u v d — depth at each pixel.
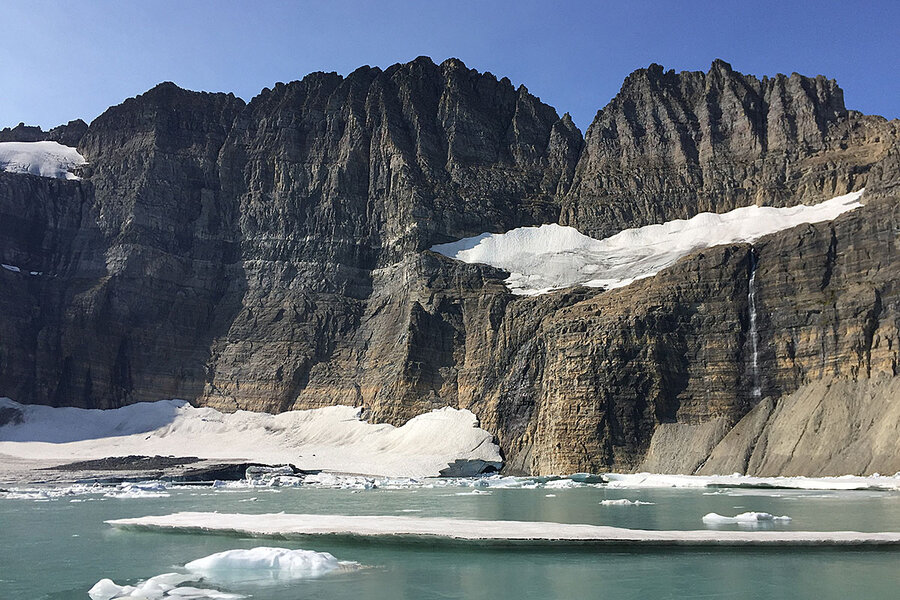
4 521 47.84
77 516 50.91
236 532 38.25
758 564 29.41
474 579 27.72
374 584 27.19
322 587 26.80
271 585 27.19
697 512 47.16
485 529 36.16
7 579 29.34
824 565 29.05
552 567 29.56
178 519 43.16
